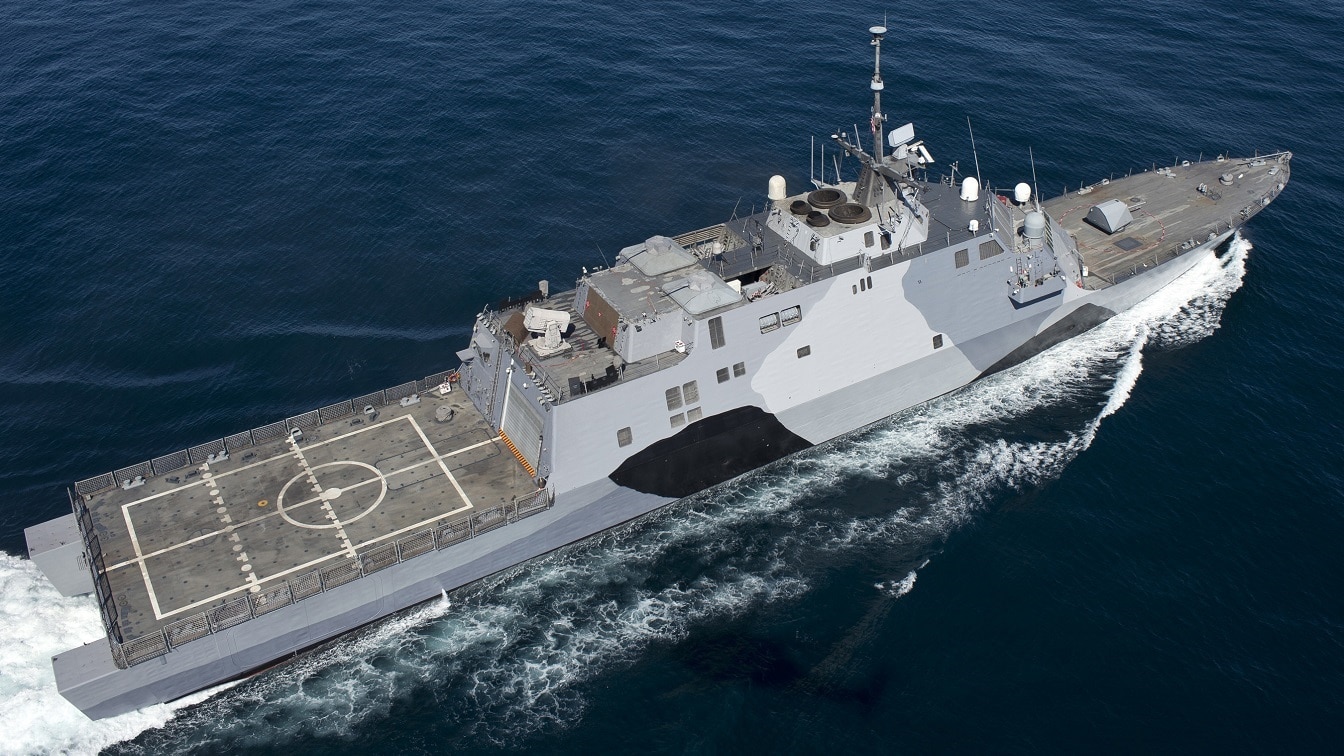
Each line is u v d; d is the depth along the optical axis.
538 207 79.62
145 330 68.44
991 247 60.59
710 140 86.50
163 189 81.25
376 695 47.41
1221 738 43.44
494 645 49.56
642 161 84.25
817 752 43.66
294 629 47.75
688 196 80.50
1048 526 53.78
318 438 56.41
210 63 97.06
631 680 47.34
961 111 88.94
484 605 51.81
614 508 54.75
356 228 77.62
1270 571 50.62
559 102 91.25
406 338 68.31
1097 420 60.62
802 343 56.56
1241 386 62.19
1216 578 50.41
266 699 47.44
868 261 57.09
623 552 54.41
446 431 56.88
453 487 52.91
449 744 44.97
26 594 51.09
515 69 95.81
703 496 57.72
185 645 44.94
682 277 56.56
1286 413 60.06
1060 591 50.16
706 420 55.22
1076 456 58.19
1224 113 88.62
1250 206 73.31
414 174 83.00
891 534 54.25
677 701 46.16
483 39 100.69
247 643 46.75
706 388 54.53
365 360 66.44
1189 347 65.69
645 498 55.59
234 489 53.00
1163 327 67.62
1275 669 46.09
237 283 72.50
